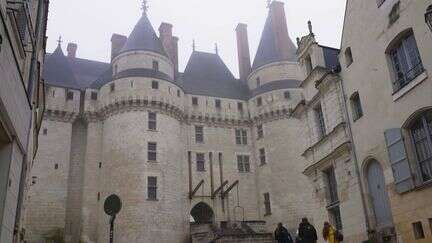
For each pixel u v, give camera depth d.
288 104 50.34
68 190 43.72
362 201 18.17
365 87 18.36
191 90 51.91
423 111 14.82
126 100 44.53
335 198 21.12
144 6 53.12
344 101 19.97
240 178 49.50
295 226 45.25
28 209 40.84
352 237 18.84
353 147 19.08
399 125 15.98
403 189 15.50
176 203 43.06
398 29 16.06
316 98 22.80
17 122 11.83
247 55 60.66
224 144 50.59
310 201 46.41
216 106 52.19
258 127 51.91
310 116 23.73
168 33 54.88
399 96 15.95
